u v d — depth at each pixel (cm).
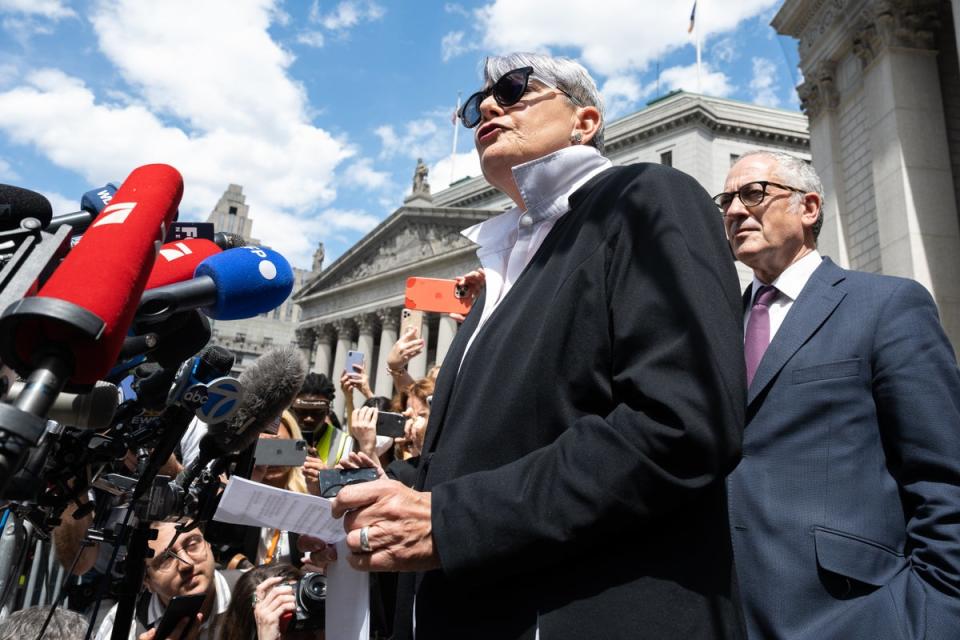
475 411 142
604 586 117
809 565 232
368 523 125
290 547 326
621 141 4000
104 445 153
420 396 524
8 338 89
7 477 74
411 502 126
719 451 111
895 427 237
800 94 1752
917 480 225
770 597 234
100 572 346
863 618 211
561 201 176
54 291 92
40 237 118
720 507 128
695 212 141
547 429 134
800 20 1744
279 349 226
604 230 143
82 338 92
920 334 247
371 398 584
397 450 575
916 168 1329
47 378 87
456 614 129
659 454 111
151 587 326
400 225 4659
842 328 265
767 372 270
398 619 152
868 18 1477
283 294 175
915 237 1284
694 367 117
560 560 118
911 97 1376
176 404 167
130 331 149
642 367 120
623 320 128
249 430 207
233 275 156
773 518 245
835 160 1580
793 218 308
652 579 117
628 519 112
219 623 321
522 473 121
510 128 189
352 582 197
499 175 196
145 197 117
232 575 386
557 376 136
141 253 106
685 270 126
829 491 241
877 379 248
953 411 229
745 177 317
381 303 4575
